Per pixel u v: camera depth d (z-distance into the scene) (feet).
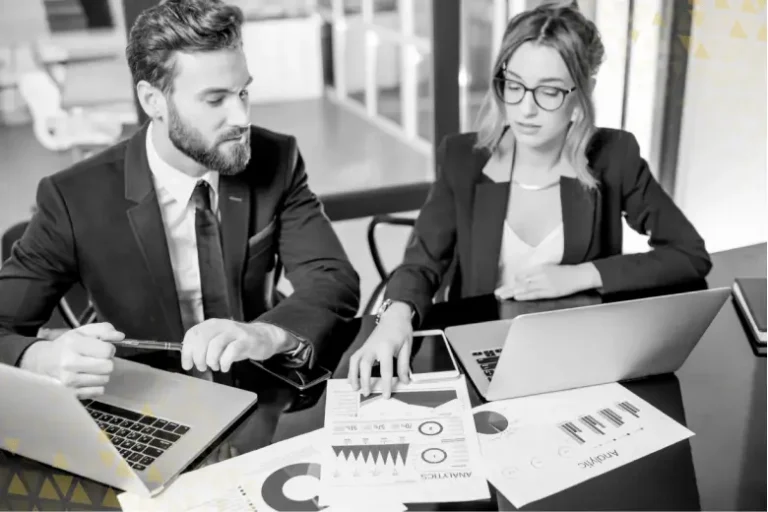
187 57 4.73
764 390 4.01
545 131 5.60
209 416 3.81
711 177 8.18
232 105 4.90
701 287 5.30
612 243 6.06
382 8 19.30
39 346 4.12
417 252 5.79
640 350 3.95
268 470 3.44
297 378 4.18
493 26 12.12
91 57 14.49
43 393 3.08
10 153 18.94
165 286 5.39
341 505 3.21
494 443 3.59
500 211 5.87
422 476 3.38
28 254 5.22
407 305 4.89
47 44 14.82
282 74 22.58
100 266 5.33
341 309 5.04
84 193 5.27
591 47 5.53
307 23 22.30
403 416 3.83
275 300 6.18
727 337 4.58
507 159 5.95
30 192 16.71
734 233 8.05
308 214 5.72
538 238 5.97
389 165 17.76
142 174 5.32
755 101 7.72
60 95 12.84
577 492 3.27
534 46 5.41
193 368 4.30
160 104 4.97
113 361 4.33
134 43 4.88
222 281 5.57
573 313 3.67
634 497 3.23
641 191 5.96
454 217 5.96
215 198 5.46
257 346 4.21
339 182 16.81
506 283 5.98
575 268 5.30
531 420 3.77
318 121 21.22
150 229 5.30
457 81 9.89
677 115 8.30
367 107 21.03
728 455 3.49
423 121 18.49
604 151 5.99
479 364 4.29
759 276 5.41
